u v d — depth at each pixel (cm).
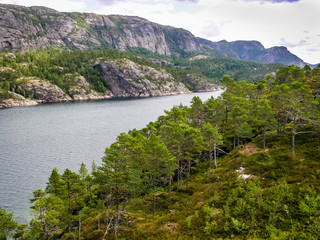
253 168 3344
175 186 4244
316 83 5581
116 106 19250
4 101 19325
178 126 3831
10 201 4434
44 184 5131
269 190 2488
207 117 6531
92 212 3647
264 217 2112
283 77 6209
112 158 2744
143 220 2930
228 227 2120
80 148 7850
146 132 5512
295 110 3444
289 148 3778
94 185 4319
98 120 12875
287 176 2831
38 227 2802
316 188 2339
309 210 1956
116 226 2684
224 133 6109
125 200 3306
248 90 6844
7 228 2655
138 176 2894
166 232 2414
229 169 3750
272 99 5059
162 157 3078
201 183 3822
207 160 5188
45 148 7838
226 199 2677
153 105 19688
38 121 12669
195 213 2558
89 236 2806
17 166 6203
